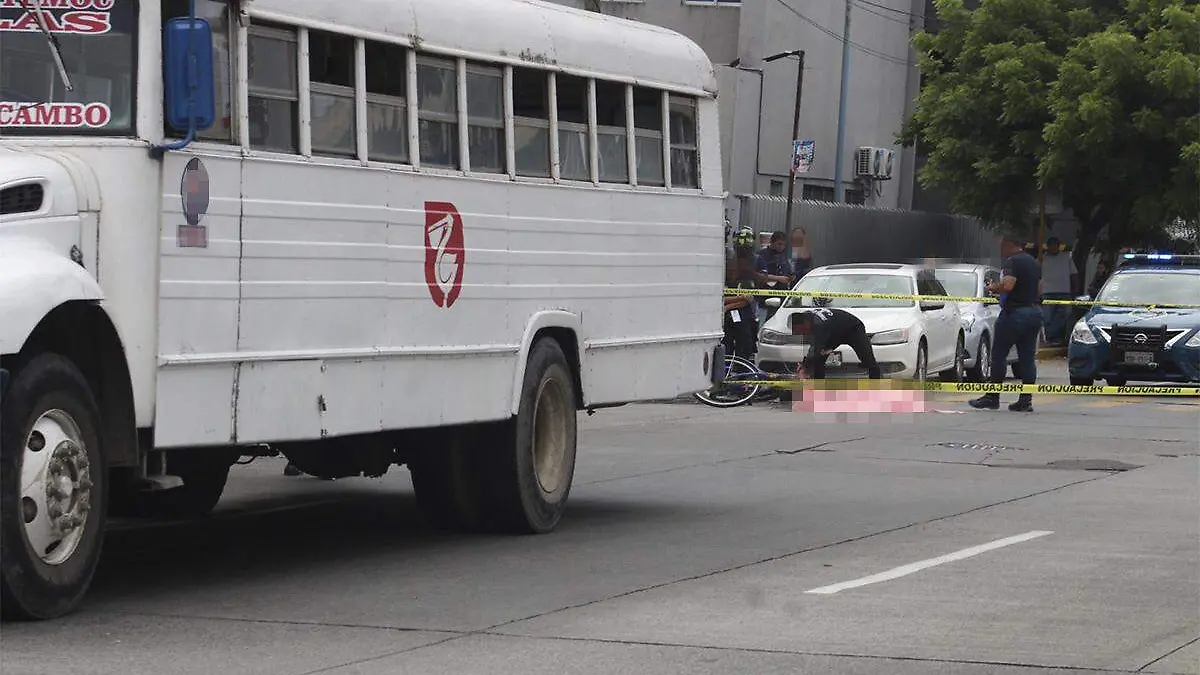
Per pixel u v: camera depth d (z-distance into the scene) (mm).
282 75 10594
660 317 14875
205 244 9867
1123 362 27375
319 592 10562
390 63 11562
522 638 9180
